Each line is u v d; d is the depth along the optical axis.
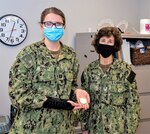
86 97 1.70
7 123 2.40
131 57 2.76
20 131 1.56
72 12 3.09
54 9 1.61
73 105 1.58
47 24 1.59
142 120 2.78
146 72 2.77
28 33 2.87
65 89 1.62
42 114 1.56
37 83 1.56
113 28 2.05
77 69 1.74
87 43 2.86
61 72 1.61
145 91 2.77
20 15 2.81
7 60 2.78
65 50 1.68
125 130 1.98
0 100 2.76
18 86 1.51
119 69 2.00
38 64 1.57
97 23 3.24
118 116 1.96
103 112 1.97
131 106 1.98
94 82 2.01
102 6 3.27
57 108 1.55
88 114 2.05
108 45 1.99
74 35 3.12
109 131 1.95
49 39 1.60
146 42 2.99
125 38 2.73
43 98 1.50
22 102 1.48
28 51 1.58
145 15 3.44
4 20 2.72
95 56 2.72
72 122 1.75
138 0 3.51
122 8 3.41
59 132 1.62
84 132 2.10
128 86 1.99
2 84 2.76
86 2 3.17
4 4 2.74
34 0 2.88
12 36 2.77
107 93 1.96
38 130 1.56
